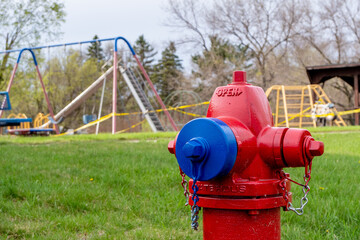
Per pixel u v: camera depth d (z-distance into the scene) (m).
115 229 3.62
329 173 5.91
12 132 21.52
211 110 2.39
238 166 2.16
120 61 26.17
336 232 3.46
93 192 4.71
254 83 38.69
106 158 7.68
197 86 42.78
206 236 2.32
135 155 8.09
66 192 4.66
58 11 28.33
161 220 3.86
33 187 4.84
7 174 5.91
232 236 2.22
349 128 17.62
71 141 13.52
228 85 2.39
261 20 37.34
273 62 38.03
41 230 3.55
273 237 2.30
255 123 2.27
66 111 26.17
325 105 23.14
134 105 53.19
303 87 24.28
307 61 38.03
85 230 3.60
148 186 5.21
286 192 2.34
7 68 28.97
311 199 4.29
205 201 2.26
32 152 8.88
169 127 34.50
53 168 6.47
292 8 36.78
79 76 47.81
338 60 37.53
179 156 2.21
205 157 2.09
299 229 3.51
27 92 36.25
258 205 2.16
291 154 2.17
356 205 4.03
